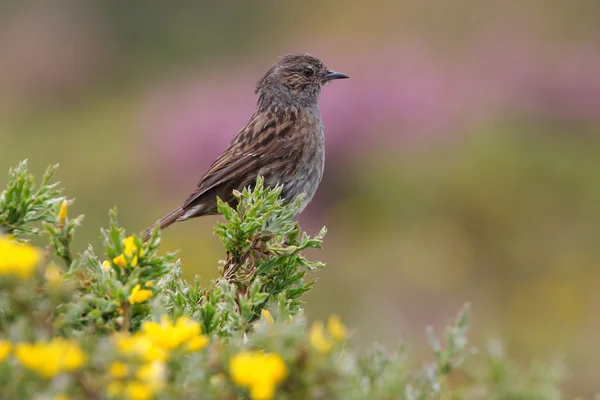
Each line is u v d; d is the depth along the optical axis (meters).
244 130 8.12
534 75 21.09
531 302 15.40
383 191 17.78
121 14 27.92
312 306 14.54
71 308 3.45
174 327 3.34
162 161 19.08
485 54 23.97
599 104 20.23
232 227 4.71
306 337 3.28
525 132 19.34
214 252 14.97
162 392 2.93
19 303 3.28
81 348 3.09
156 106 22.70
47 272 3.51
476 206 17.53
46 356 2.86
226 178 7.79
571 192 17.89
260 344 3.28
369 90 20.02
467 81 21.20
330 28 28.33
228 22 28.75
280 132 8.02
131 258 3.73
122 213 17.64
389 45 25.44
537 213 17.45
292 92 8.48
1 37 26.73
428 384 3.68
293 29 28.53
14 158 20.62
